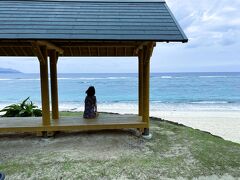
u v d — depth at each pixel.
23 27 4.11
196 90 29.88
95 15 4.61
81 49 5.80
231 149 4.41
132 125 4.71
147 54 4.43
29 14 4.52
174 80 47.19
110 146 4.32
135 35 4.06
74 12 4.69
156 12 4.79
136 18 4.56
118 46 5.26
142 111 5.17
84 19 4.46
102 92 28.73
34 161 3.69
